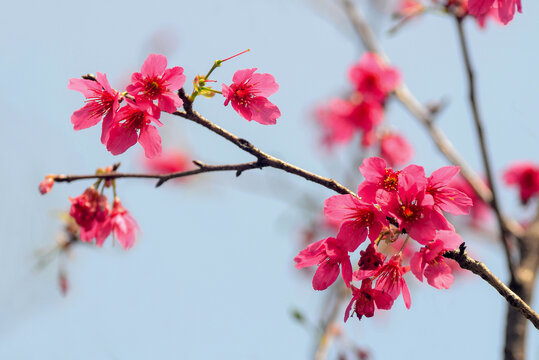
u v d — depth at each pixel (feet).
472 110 3.75
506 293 3.25
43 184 3.41
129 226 3.52
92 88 3.37
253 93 3.37
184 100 3.31
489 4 3.39
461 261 3.25
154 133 3.34
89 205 3.46
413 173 3.24
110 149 3.34
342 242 3.31
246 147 3.32
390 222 3.29
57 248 3.95
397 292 3.29
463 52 3.76
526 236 3.92
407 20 3.85
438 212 3.26
